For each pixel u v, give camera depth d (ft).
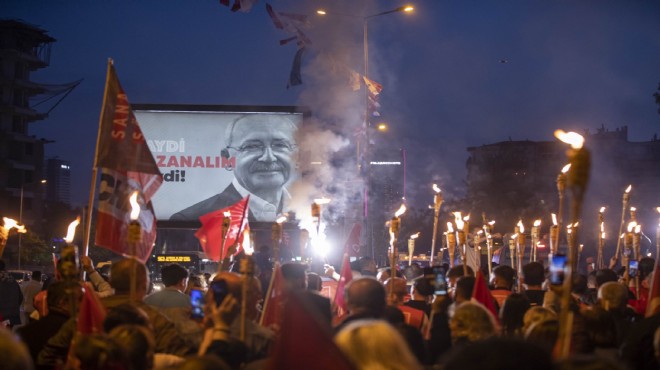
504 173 193.98
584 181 11.60
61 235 268.21
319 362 10.11
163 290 26.66
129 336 14.69
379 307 20.54
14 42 262.06
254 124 94.94
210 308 19.31
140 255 28.48
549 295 23.67
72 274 18.62
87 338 13.29
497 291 31.04
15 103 265.34
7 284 55.57
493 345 8.64
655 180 198.18
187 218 94.79
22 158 267.39
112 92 28.14
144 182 28.76
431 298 32.17
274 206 94.22
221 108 95.09
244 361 17.12
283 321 10.28
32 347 21.38
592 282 40.06
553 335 18.10
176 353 21.02
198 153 95.14
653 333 20.17
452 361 8.71
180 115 95.40
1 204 257.14
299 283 24.80
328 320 20.99
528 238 79.20
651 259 39.52
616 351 20.93
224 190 94.89
